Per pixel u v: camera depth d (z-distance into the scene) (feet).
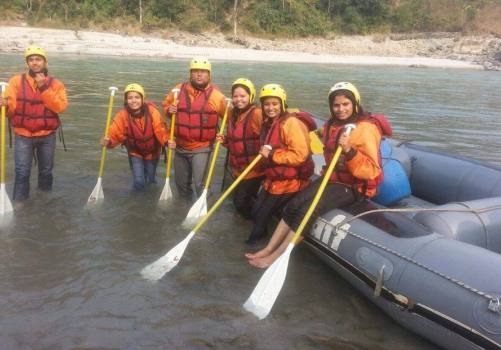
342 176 12.01
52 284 10.85
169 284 11.17
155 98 38.96
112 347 9.03
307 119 12.94
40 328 9.40
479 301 8.50
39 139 15.20
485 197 13.78
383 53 123.44
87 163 19.61
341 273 11.46
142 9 105.81
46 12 96.73
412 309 9.48
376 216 11.32
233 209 15.81
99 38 90.38
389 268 10.03
